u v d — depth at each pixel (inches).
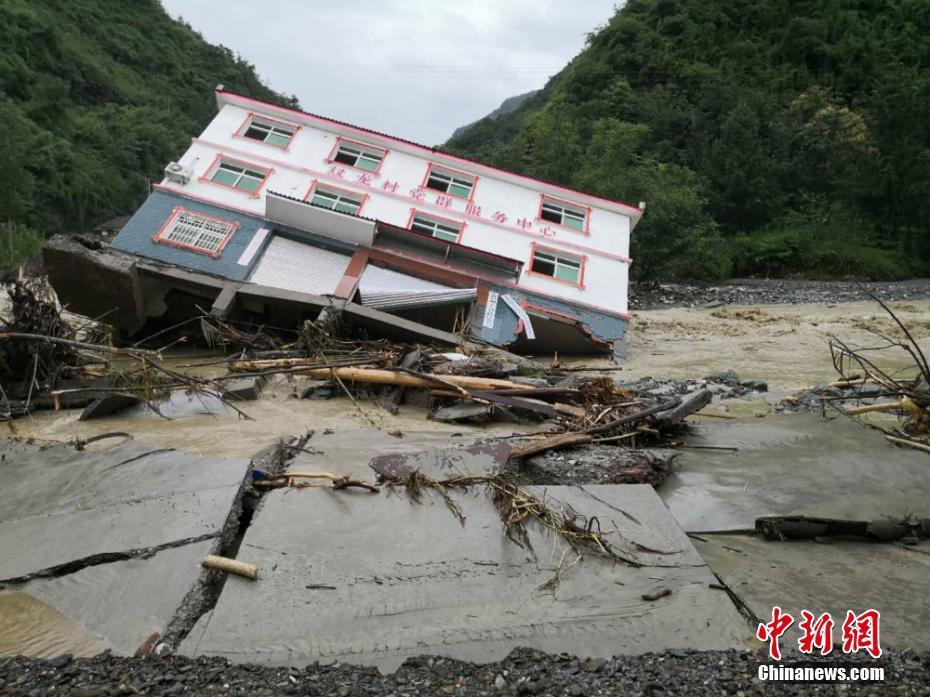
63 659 165.3
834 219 1985.7
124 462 271.4
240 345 656.4
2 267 1365.7
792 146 2247.8
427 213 925.2
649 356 771.4
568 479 265.0
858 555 217.9
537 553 202.5
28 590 194.7
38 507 237.8
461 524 216.8
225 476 250.4
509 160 2052.2
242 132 952.3
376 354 533.6
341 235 842.8
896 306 1214.9
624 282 902.4
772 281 1764.3
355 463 278.8
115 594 190.5
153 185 869.8
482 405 402.9
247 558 197.2
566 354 862.5
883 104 2123.5
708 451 305.6
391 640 167.9
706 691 150.7
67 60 3063.5
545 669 158.4
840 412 367.9
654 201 1455.5
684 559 202.7
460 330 792.3
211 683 154.3
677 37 2851.9
